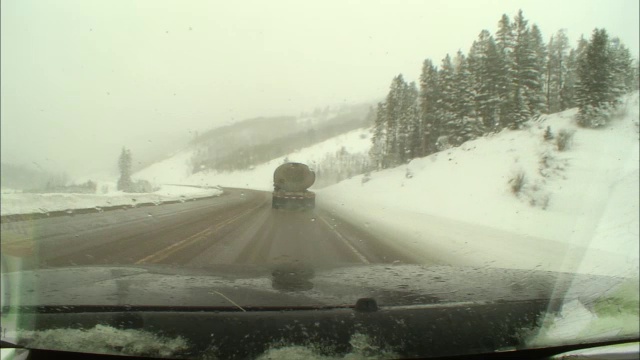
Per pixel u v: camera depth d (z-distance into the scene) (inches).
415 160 1977.1
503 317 132.3
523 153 1241.4
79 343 116.6
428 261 365.1
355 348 116.3
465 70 2001.7
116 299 142.8
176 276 195.8
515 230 646.5
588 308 157.8
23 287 166.9
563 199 810.8
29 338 118.5
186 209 917.2
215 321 119.9
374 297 151.2
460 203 1032.8
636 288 208.2
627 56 1605.6
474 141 1758.1
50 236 453.4
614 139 1072.8
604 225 586.6
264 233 541.3
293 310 129.4
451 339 122.3
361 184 2082.9
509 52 1857.8
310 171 968.3
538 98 1759.4
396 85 2532.0
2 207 642.2
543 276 216.5
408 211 1001.5
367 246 452.1
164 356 114.8
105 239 445.7
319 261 340.2
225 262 332.2
